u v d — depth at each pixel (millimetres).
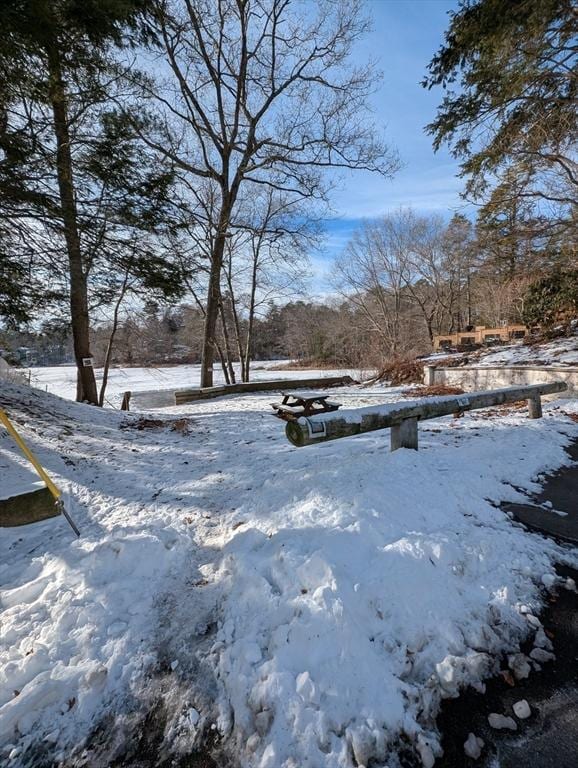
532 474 3623
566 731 1472
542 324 11195
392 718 1485
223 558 2646
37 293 5609
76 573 2561
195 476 4492
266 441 5820
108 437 6176
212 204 14398
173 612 2234
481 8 7391
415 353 17656
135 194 5543
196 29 11359
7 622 2199
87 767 1492
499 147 8695
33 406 6703
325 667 1652
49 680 1784
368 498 2801
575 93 7934
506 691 1629
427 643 1781
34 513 3484
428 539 2312
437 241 25859
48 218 4820
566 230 9344
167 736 1578
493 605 1972
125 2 4410
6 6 3441
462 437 4797
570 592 2129
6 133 4273
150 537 2865
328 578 2041
